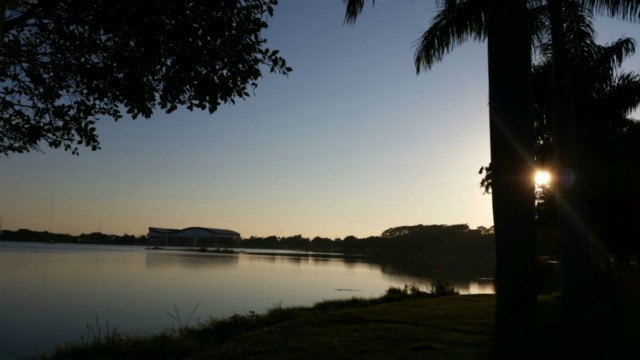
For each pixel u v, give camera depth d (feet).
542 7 44.96
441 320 37.96
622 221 59.26
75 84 22.58
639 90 55.88
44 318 63.93
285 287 119.96
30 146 23.57
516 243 24.12
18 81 22.22
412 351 27.35
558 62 39.37
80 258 247.09
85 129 23.35
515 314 23.68
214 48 19.60
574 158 38.34
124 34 19.72
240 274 167.73
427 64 44.24
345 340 30.42
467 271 220.84
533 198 24.71
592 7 41.73
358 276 171.01
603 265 61.46
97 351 31.01
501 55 25.62
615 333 31.71
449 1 43.04
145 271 166.09
